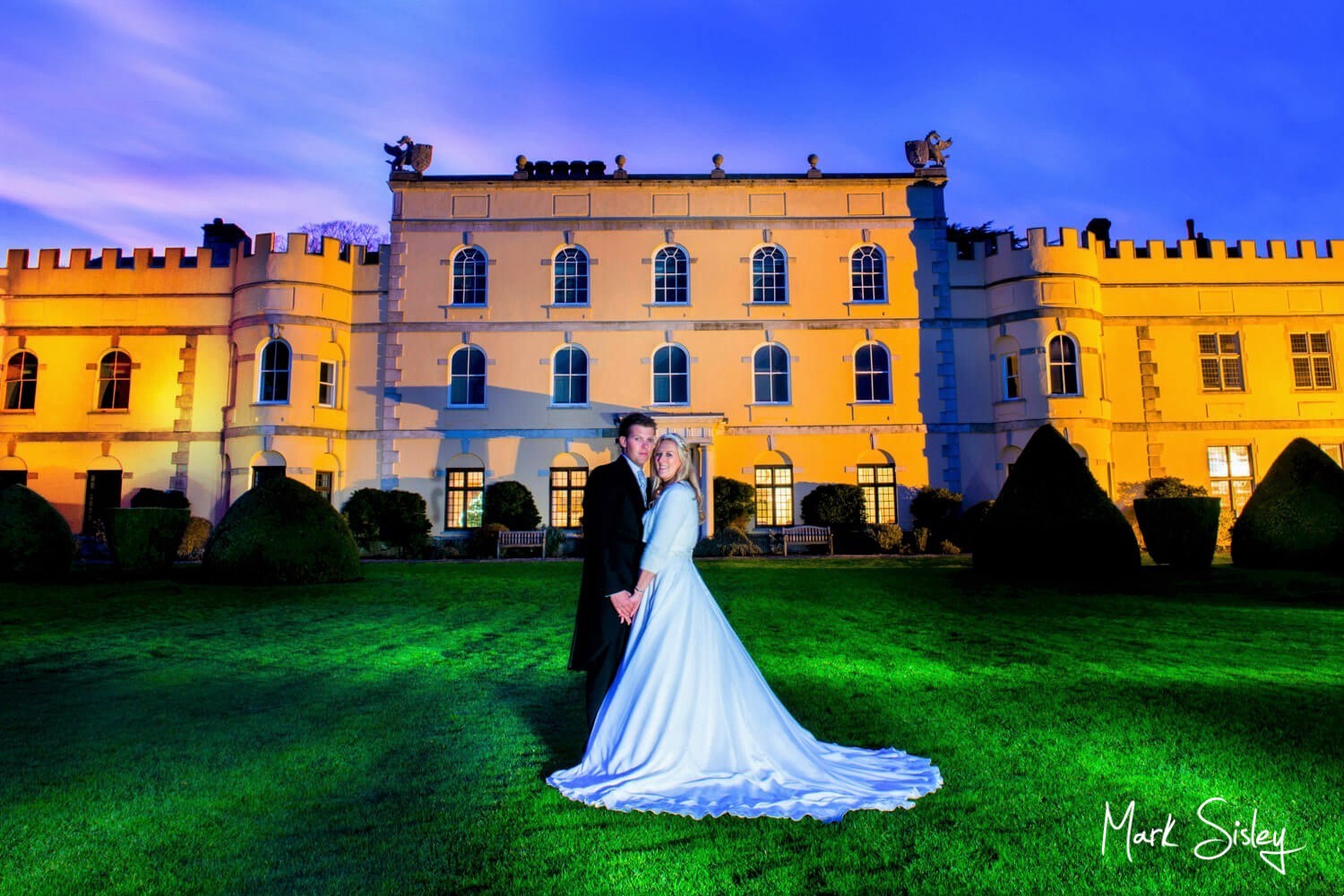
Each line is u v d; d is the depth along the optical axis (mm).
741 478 27281
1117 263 28438
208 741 5133
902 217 28438
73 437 27156
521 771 4559
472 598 13016
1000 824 3738
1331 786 4207
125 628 9867
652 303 27828
